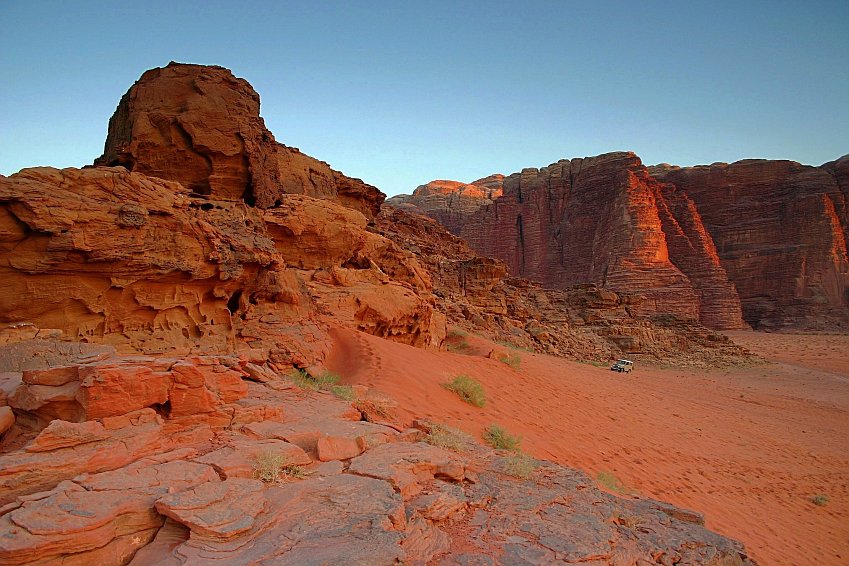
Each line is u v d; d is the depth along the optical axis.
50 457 4.98
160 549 4.45
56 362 7.39
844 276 119.38
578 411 20.14
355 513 5.29
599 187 136.12
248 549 4.45
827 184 129.38
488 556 5.32
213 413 6.85
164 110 20.03
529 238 147.38
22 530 3.98
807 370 58.56
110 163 21.44
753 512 14.11
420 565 4.93
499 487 7.34
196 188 20.17
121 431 5.68
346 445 7.05
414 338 22.55
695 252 122.12
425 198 177.25
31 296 9.36
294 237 19.89
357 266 23.44
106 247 9.95
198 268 11.76
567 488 7.88
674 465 16.56
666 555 6.33
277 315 14.84
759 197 134.75
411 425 9.91
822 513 15.67
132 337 10.69
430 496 6.28
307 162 32.56
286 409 8.32
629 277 112.88
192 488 5.07
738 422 26.94
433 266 56.28
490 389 18.06
